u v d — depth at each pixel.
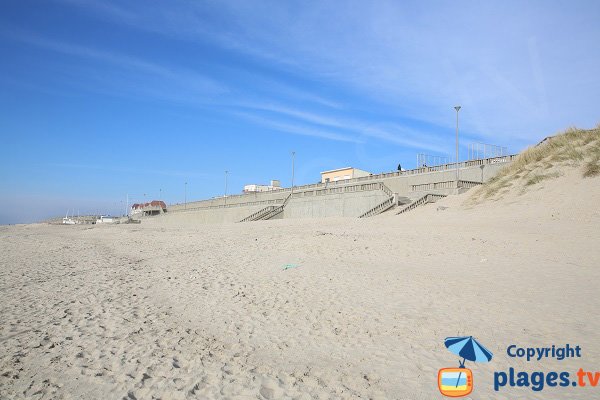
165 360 6.80
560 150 26.94
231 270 15.05
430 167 47.16
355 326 8.13
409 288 10.59
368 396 5.35
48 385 5.95
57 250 26.77
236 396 5.44
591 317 7.66
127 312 9.99
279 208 59.31
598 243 14.11
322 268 13.83
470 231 19.02
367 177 55.97
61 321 9.27
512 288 9.91
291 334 7.94
